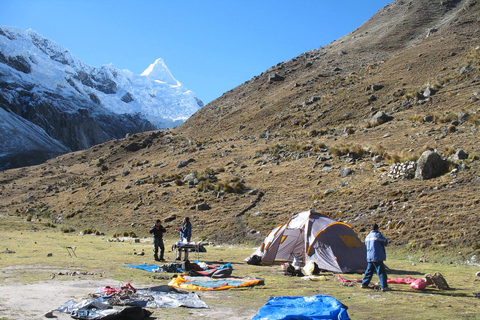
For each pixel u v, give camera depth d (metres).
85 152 96.69
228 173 40.81
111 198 41.34
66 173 73.00
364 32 108.12
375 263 10.32
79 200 44.88
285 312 6.80
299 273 13.10
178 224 29.91
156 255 15.67
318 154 39.12
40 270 11.59
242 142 55.59
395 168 27.69
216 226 27.78
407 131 37.81
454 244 17.70
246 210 29.78
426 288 10.55
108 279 10.59
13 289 8.62
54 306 7.29
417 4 108.50
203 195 35.06
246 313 7.30
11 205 53.44
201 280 10.85
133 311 6.46
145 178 46.53
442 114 39.00
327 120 54.06
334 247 14.70
